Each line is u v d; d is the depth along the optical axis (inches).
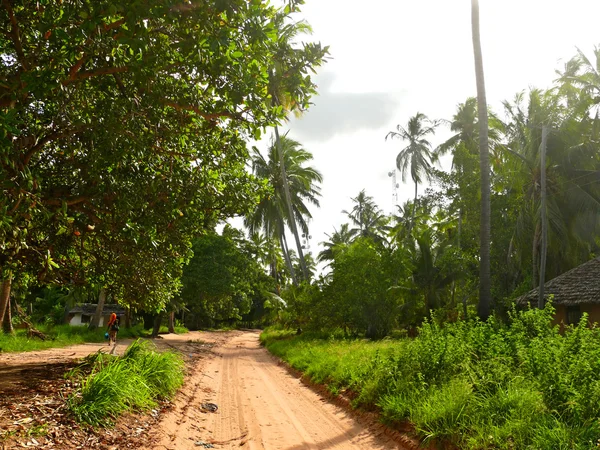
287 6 249.0
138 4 197.8
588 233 1085.8
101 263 393.4
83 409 276.8
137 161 305.1
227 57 236.8
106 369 335.0
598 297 696.4
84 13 200.2
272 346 1123.9
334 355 653.3
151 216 307.7
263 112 267.7
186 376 561.0
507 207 1156.5
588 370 274.1
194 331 2118.6
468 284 1155.3
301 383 601.9
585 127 1112.2
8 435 225.6
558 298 757.3
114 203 293.1
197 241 1422.2
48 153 330.0
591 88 1099.9
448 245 1160.2
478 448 244.5
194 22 223.6
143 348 467.8
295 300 1360.7
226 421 374.3
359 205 2210.9
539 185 1116.5
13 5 245.4
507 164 1163.9
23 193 225.6
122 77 275.9
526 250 1197.7
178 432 313.1
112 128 260.1
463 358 378.0
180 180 328.2
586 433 226.7
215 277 1414.9
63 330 1078.4
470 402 290.5
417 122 1803.6
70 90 264.5
